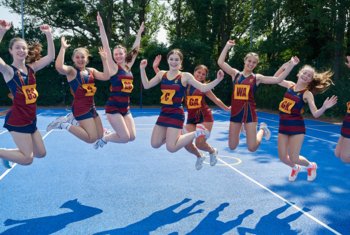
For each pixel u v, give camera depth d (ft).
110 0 96.63
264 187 20.58
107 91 80.48
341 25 65.87
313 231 14.71
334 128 48.14
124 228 14.69
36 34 87.30
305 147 33.91
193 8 94.53
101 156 28.37
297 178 22.65
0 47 74.08
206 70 21.16
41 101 78.23
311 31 75.87
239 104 18.79
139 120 55.06
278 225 15.25
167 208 16.99
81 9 92.84
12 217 15.70
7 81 14.85
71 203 17.51
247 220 15.72
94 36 99.19
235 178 22.36
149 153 29.68
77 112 17.84
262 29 81.35
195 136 17.90
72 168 24.43
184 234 14.24
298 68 68.03
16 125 15.14
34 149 16.25
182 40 85.51
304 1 73.31
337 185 21.22
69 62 78.02
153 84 18.72
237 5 105.09
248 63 18.44
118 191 19.47
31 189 19.65
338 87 57.57
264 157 28.66
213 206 17.35
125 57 19.01
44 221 15.29
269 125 50.72
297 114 18.74
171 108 17.78
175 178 22.18
